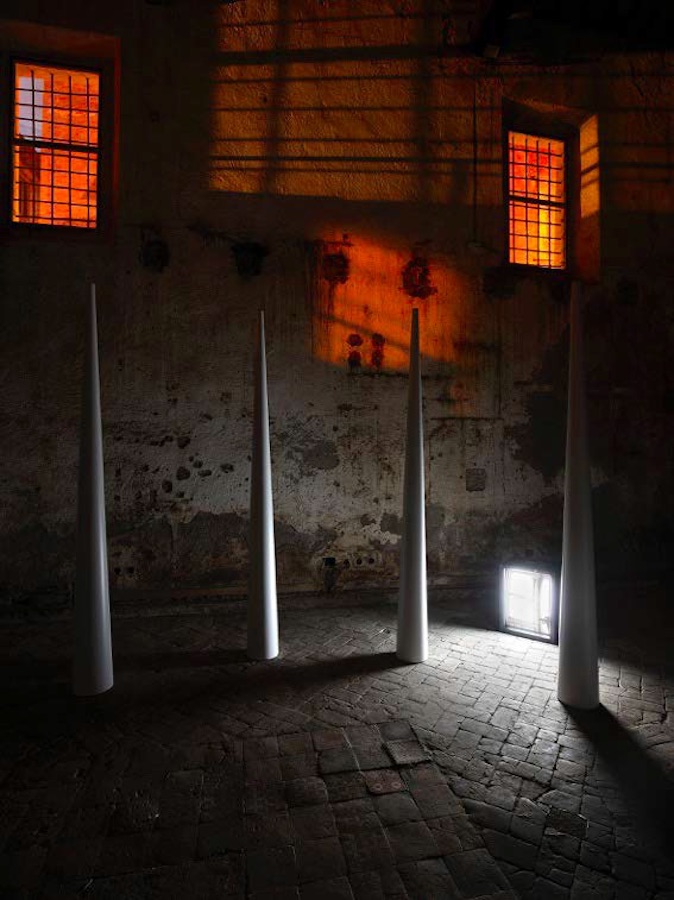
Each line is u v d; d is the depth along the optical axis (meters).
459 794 2.19
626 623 4.42
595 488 5.64
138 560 4.57
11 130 4.53
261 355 3.57
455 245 5.24
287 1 4.90
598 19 5.38
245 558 4.77
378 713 2.86
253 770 2.36
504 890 1.72
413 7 5.17
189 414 4.67
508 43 5.36
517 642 3.92
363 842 1.93
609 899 1.68
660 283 5.85
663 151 5.87
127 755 2.48
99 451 3.13
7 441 4.34
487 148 5.32
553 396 5.49
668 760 2.43
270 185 4.85
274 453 4.84
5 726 2.76
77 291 4.48
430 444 5.18
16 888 1.72
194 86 4.70
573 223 5.95
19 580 4.36
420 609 3.54
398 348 5.11
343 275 4.98
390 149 5.11
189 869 1.80
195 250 4.69
